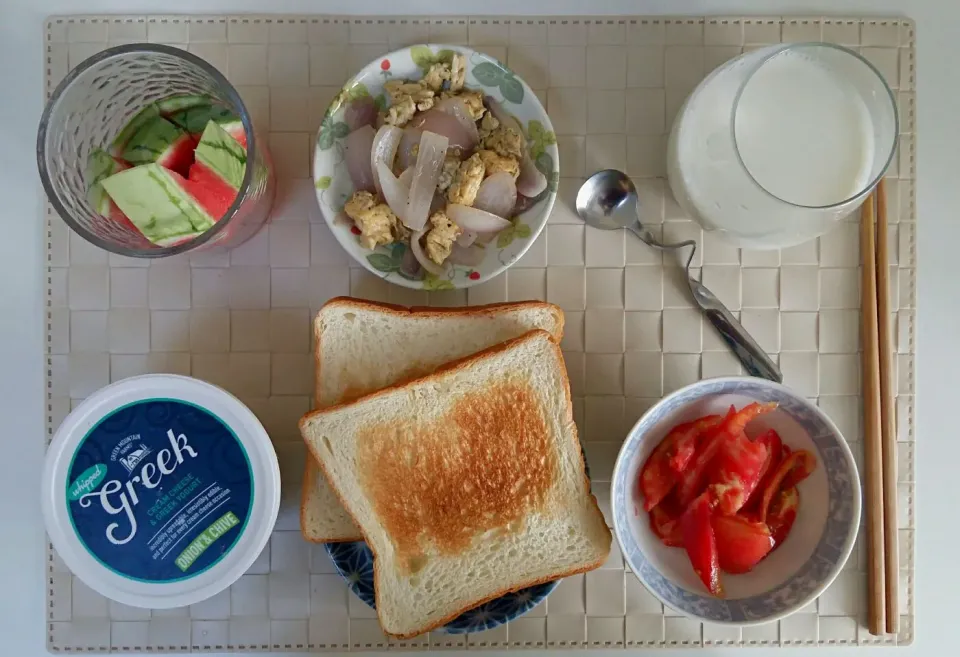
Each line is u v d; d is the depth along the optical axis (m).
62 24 0.41
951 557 0.41
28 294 0.41
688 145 0.37
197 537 0.36
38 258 0.41
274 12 0.41
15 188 0.41
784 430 0.38
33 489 0.41
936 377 0.42
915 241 0.42
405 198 0.38
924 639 0.41
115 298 0.41
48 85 0.41
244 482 0.36
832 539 0.36
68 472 0.36
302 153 0.41
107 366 0.41
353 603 0.41
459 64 0.38
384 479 0.38
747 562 0.36
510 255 0.38
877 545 0.40
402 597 0.38
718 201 0.37
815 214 0.34
